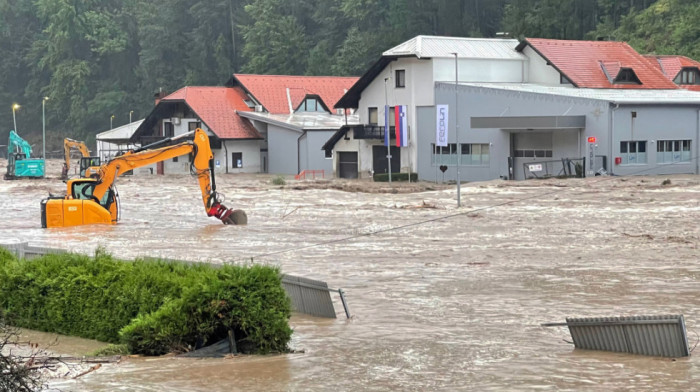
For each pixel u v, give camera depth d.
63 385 16.47
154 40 167.38
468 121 79.69
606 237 40.12
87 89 172.75
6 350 19.91
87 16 174.25
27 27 187.50
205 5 165.88
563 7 127.69
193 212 57.88
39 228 50.50
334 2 156.00
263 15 154.38
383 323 22.98
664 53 111.12
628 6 130.62
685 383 16.28
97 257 22.92
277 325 19.47
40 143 174.62
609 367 17.64
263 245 40.59
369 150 87.62
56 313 22.23
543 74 85.31
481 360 18.44
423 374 17.25
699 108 76.94
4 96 181.50
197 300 19.56
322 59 146.00
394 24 143.38
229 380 16.83
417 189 70.94
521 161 77.88
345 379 16.88
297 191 70.31
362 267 33.00
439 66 82.44
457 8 141.38
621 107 72.19
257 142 99.69
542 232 42.44
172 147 51.12
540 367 17.70
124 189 77.62
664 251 35.50
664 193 58.78
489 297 26.45
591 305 24.89
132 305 20.88
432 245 38.91
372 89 87.38
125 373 17.52
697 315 23.27
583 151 73.56
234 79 105.12
